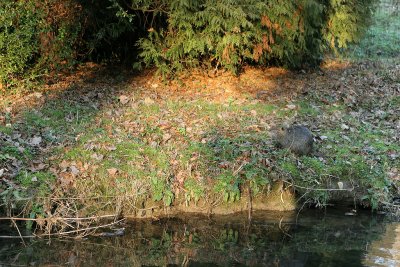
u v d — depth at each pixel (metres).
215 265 5.77
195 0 9.76
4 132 7.95
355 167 8.04
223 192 7.36
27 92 9.73
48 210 6.68
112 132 8.27
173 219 7.09
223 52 10.44
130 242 6.34
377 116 10.01
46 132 8.14
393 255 6.11
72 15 9.90
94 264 5.72
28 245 6.13
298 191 7.70
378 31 16.34
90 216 6.86
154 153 7.71
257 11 10.10
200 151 7.86
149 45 10.23
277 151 8.12
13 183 6.89
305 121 9.43
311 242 6.46
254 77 11.27
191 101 9.79
